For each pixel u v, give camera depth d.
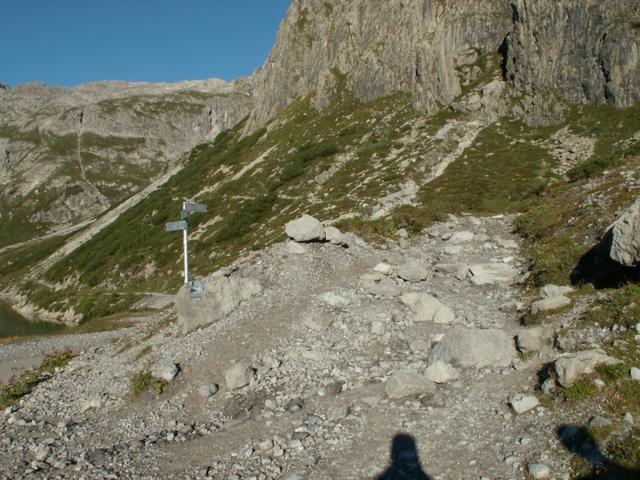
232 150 94.38
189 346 16.50
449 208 29.62
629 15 52.50
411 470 9.50
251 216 60.59
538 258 18.66
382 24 89.75
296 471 10.03
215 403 13.65
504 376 11.91
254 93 127.31
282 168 69.94
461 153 51.72
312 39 109.50
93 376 18.14
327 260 20.25
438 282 19.05
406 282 19.00
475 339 12.78
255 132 97.75
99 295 65.94
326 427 11.39
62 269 82.50
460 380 12.09
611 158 28.80
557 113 53.19
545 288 15.66
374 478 9.47
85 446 12.73
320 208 49.81
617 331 11.50
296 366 14.39
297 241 21.48
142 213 87.81
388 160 56.81
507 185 39.62
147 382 15.30
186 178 96.56
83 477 10.89
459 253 21.75
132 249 75.25
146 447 12.01
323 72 100.56
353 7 95.12
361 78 83.94
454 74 66.06
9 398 18.19
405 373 12.45
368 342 15.09
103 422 14.10
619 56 51.12
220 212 67.50
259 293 18.52
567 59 55.28
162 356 16.77
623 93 50.38
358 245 22.05
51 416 15.57
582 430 9.18
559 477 8.50
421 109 67.56
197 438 12.14
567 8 55.78
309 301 17.52
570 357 10.66
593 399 9.82
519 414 10.34
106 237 86.81
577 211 21.31
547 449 9.18
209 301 17.95
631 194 19.75
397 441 10.41
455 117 60.91
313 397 12.91
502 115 58.03
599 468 8.32
